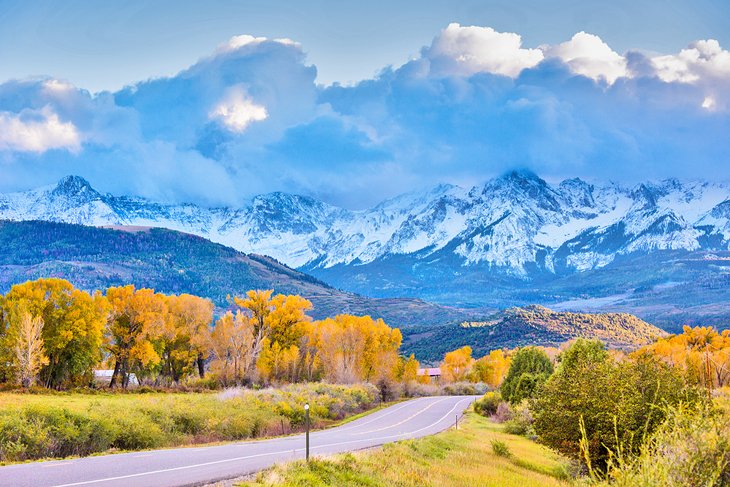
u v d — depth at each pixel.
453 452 39.47
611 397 29.45
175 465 24.98
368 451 32.62
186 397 60.19
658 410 28.02
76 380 94.19
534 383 75.75
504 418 73.69
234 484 20.66
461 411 87.19
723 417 17.58
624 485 16.66
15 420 30.50
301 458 26.75
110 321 98.44
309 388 83.94
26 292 89.94
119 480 20.69
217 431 43.81
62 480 20.31
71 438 32.00
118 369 100.00
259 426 49.69
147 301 99.25
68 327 90.56
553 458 40.81
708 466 16.45
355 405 85.19
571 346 46.22
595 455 30.09
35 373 84.88
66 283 92.50
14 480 20.06
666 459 16.75
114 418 36.09
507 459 41.53
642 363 30.55
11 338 85.75
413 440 40.59
